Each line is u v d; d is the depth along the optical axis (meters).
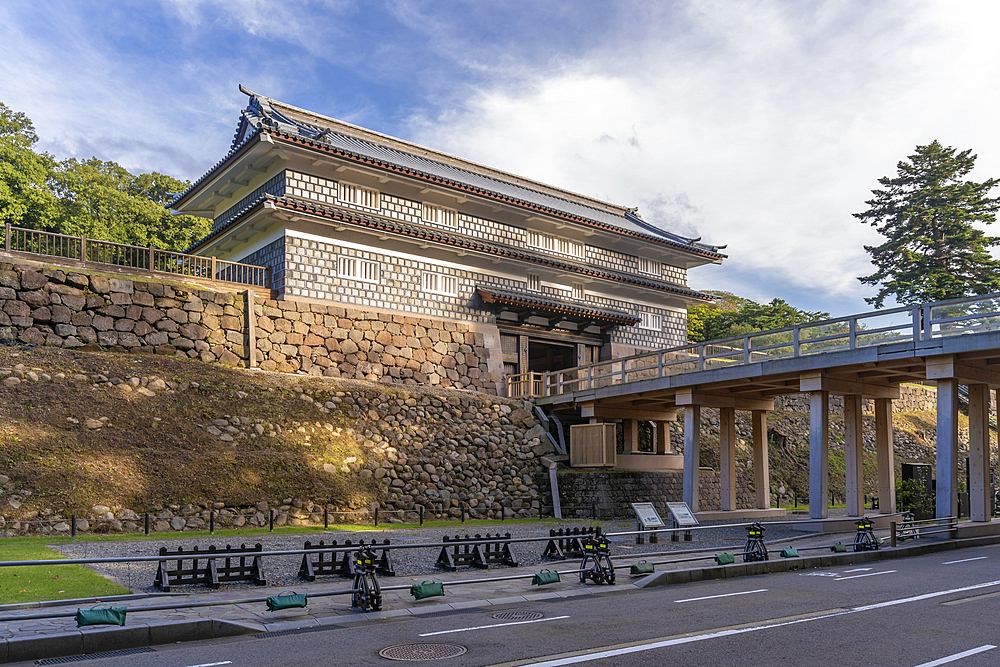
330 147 29.22
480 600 10.37
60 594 9.88
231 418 22.45
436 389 29.69
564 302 37.41
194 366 24.28
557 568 13.81
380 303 31.19
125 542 15.62
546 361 40.38
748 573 13.48
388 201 32.69
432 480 25.52
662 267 44.16
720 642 7.52
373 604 9.53
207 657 7.14
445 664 6.68
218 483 20.05
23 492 16.94
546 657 6.91
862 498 23.41
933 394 49.75
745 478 36.19
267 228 30.30
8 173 39.69
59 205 43.84
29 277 22.62
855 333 20.78
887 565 14.59
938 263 54.44
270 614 9.24
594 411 30.06
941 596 10.48
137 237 46.53
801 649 7.20
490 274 35.28
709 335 66.44
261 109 30.80
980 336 17.84
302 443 23.19
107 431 19.75
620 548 17.22
